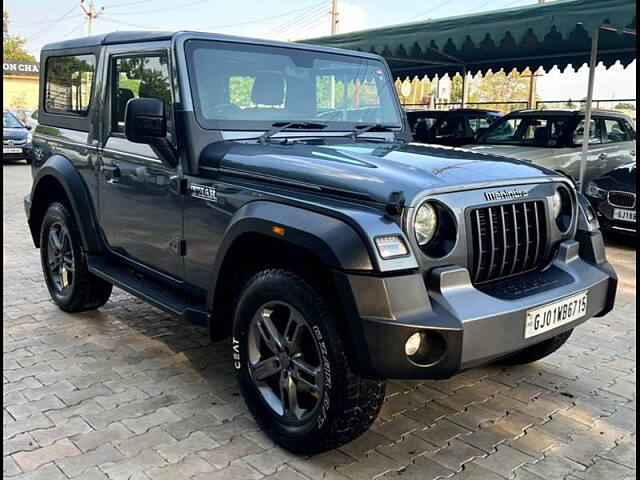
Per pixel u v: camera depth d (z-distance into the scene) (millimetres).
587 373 3965
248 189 3100
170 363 3998
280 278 2865
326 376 2699
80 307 4801
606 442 3127
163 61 3668
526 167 3287
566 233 3328
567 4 7145
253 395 3115
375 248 2510
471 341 2576
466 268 2785
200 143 3449
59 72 4871
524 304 2768
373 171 2848
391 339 2492
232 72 3668
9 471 2775
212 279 3229
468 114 11898
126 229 4109
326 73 4074
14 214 9562
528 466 2900
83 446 2994
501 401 3557
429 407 3471
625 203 7633
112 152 4137
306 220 2719
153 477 2750
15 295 5398
